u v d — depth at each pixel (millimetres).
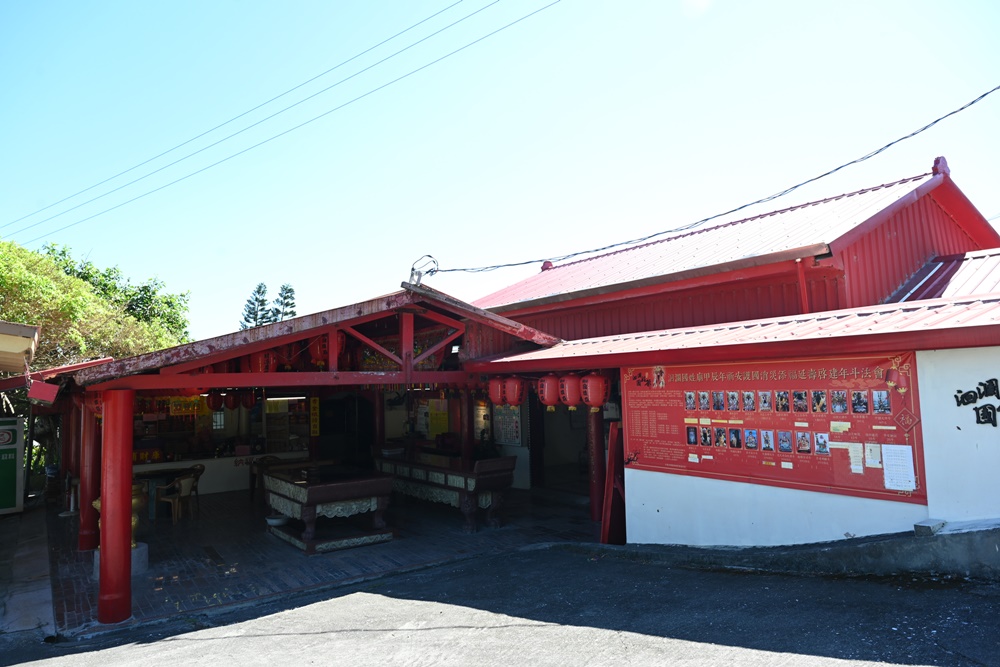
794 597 5016
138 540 10062
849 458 5984
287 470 11445
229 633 5910
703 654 4016
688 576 6309
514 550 8875
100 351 18562
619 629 4785
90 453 9820
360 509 9492
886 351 5578
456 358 10555
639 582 6281
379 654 4832
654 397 7891
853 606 4562
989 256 9969
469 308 8758
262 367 7973
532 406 13617
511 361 8883
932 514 5359
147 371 6848
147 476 12906
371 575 7969
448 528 10367
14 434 12852
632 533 8117
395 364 9828
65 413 13969
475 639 4953
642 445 8023
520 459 13758
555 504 12047
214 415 16000
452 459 11164
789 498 6453
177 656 5211
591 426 10562
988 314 5023
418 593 6863
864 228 8773
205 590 7535
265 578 7949
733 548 6930
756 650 3965
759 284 9359
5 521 12141
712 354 6504
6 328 6988
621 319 11383
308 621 6094
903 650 3672
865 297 8875
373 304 8094
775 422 6613
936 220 11234
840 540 6020
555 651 4438
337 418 18078
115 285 28953
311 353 8516
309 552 8992
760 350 6102
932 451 5395
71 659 5391
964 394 5227
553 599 5973
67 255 27500
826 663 3629
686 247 12562
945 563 4887
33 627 6488
